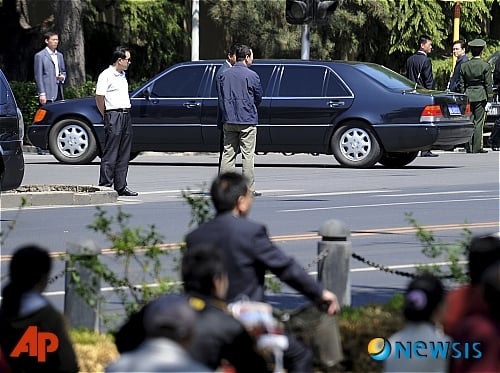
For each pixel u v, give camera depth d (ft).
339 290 83.92
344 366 72.49
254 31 339.98
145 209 155.33
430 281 61.41
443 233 130.52
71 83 304.50
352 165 213.66
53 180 193.16
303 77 215.92
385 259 113.39
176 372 48.75
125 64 171.32
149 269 94.17
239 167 215.10
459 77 257.75
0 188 156.35
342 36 357.82
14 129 156.87
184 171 210.79
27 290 63.82
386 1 352.08
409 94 211.20
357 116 212.02
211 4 346.74
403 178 194.08
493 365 55.16
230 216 69.72
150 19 351.87
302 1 213.46
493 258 61.57
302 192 173.06
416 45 364.58
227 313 60.70
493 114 274.57
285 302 92.32
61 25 304.50
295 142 215.92
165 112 219.61
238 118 165.07
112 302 91.71
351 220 142.20
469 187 179.73
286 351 65.87
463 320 57.47
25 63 349.61
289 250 119.96
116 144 170.71
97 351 73.20
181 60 364.99
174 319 49.73
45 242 126.72
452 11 369.71
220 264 61.21
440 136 210.38
